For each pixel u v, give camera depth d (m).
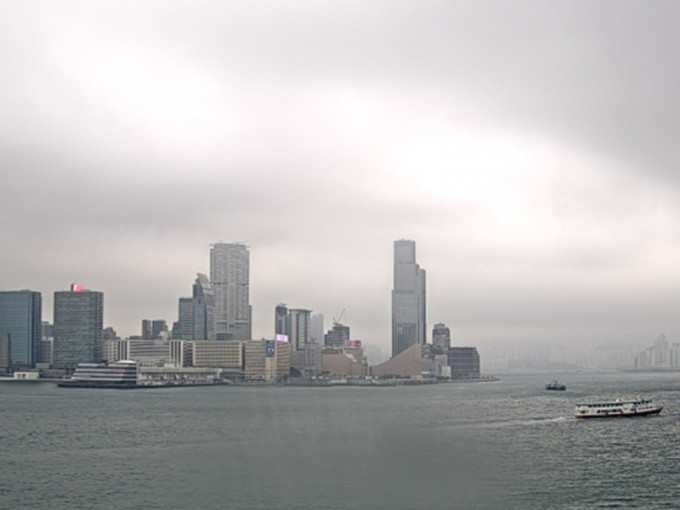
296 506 163.00
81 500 175.38
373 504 162.88
